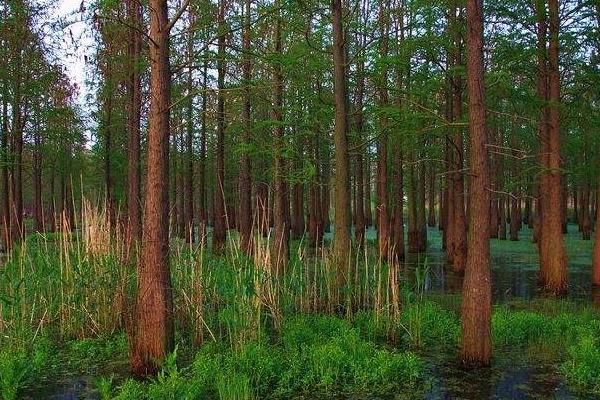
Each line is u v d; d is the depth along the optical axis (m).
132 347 7.47
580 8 14.06
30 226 32.69
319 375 7.12
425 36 15.27
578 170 16.95
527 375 7.34
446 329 9.43
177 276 9.55
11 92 17.27
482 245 7.60
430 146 18.62
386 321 9.35
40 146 20.66
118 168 24.31
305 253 10.93
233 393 6.31
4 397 6.58
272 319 10.09
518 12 14.45
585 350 7.44
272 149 13.31
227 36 11.33
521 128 24.73
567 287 14.20
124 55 14.70
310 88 15.65
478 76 7.45
